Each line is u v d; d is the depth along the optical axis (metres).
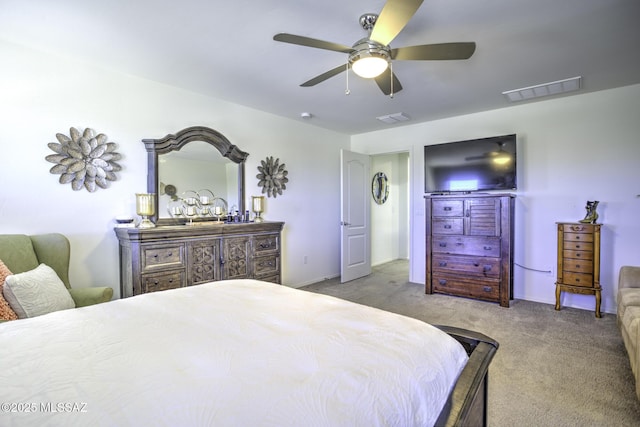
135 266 2.62
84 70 2.70
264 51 2.51
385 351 1.04
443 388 0.99
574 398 1.96
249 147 3.98
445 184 4.25
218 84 3.20
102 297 2.29
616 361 2.39
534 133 3.86
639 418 1.77
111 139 2.85
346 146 5.55
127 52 2.52
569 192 3.67
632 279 2.74
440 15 2.01
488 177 3.92
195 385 0.82
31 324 1.25
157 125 3.14
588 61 2.70
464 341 1.39
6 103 2.35
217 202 3.61
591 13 2.00
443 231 4.12
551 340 2.77
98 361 0.94
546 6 1.92
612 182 3.44
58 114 2.57
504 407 1.88
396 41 2.33
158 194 3.11
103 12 1.99
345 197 4.96
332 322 1.27
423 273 4.83
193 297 1.63
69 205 2.64
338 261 5.38
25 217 2.43
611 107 3.42
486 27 2.15
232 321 1.28
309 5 1.92
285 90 3.37
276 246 3.75
